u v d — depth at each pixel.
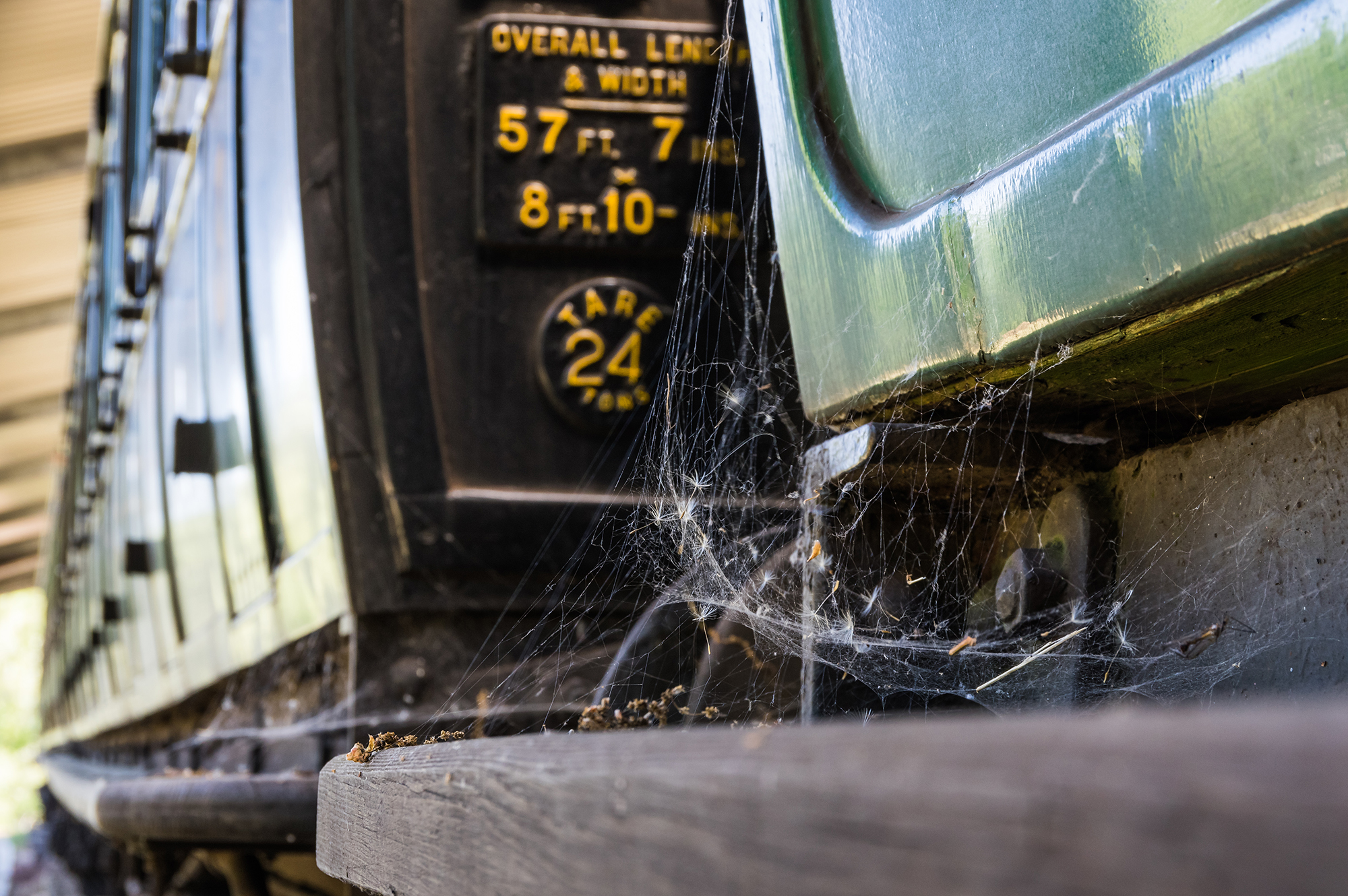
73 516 7.40
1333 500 0.75
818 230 0.96
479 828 0.52
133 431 4.04
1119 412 0.89
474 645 1.79
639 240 1.89
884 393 0.89
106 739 6.17
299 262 1.83
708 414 1.87
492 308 1.86
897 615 1.01
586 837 0.41
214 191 2.49
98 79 5.48
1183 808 0.21
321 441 1.78
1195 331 0.67
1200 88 0.57
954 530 1.04
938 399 0.88
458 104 1.88
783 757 0.31
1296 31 0.52
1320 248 0.53
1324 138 0.51
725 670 1.51
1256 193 0.55
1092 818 0.22
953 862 0.25
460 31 1.88
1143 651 0.90
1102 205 0.65
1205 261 0.58
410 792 0.66
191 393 2.78
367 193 1.83
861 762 0.28
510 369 1.85
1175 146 0.59
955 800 0.25
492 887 0.50
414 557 1.76
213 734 2.62
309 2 1.84
